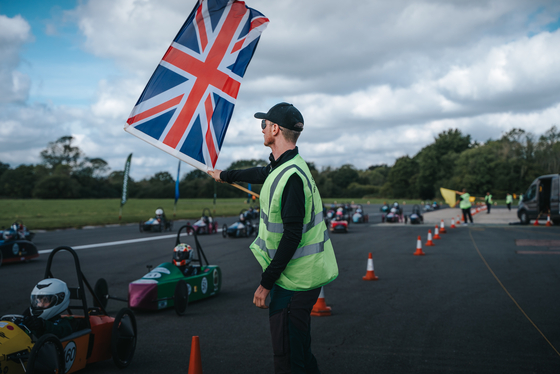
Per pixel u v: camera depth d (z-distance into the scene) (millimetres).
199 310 7293
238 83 3596
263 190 2479
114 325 4539
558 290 8266
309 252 2428
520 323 6086
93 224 29312
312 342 5336
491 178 88375
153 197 114938
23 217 35875
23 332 3641
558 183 24328
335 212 29859
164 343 5469
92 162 115375
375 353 4898
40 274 10844
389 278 9883
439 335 5566
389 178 116750
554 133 85625
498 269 10812
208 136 3461
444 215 40000
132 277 10445
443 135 122250
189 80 3459
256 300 2342
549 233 20234
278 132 2555
